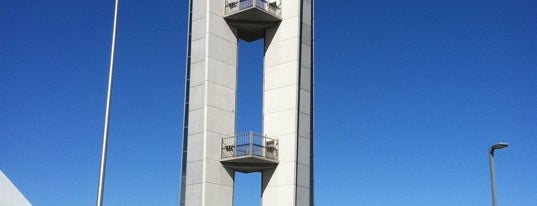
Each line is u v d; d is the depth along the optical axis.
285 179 37.19
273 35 40.31
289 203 36.59
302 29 39.97
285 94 38.72
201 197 36.03
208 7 39.25
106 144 25.39
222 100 38.44
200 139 37.09
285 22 40.06
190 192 36.69
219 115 37.97
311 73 39.88
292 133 37.72
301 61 39.28
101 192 24.55
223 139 37.72
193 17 39.94
